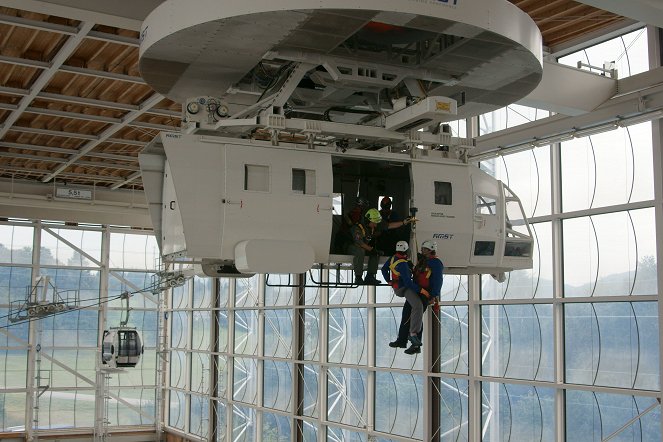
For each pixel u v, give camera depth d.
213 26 8.37
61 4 11.09
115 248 36.56
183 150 8.99
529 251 11.08
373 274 10.65
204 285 34.88
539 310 18.28
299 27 8.45
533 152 18.73
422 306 10.20
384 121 10.25
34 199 30.89
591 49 17.03
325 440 25.41
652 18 10.70
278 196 9.17
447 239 10.30
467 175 10.48
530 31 9.18
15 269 34.31
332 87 10.22
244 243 8.98
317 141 10.45
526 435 18.34
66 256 35.44
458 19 8.32
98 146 25.75
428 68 10.08
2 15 14.48
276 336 28.98
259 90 10.78
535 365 18.27
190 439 34.59
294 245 9.16
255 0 8.00
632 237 16.39
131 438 36.53
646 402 15.71
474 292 19.80
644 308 16.03
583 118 15.93
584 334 17.20
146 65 9.72
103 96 20.02
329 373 25.47
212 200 8.95
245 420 30.80
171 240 9.63
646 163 16.16
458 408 20.22
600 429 16.61
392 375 22.62
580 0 10.25
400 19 8.27
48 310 30.80
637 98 14.80
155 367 37.66
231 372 32.12
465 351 20.20
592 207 17.20
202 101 9.36
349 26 8.41
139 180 30.69
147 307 37.59
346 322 24.81
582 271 17.39
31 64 16.98
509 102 11.27
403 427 22.12
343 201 12.39
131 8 11.43
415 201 10.09
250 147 9.23
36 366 34.16
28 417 33.78
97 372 34.62
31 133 23.55
